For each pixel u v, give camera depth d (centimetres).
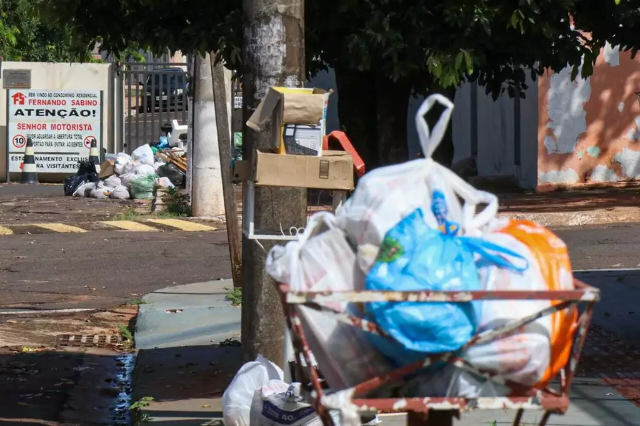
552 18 1981
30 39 10294
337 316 991
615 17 2153
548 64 2159
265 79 1933
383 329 984
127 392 2445
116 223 5684
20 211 6400
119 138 8812
